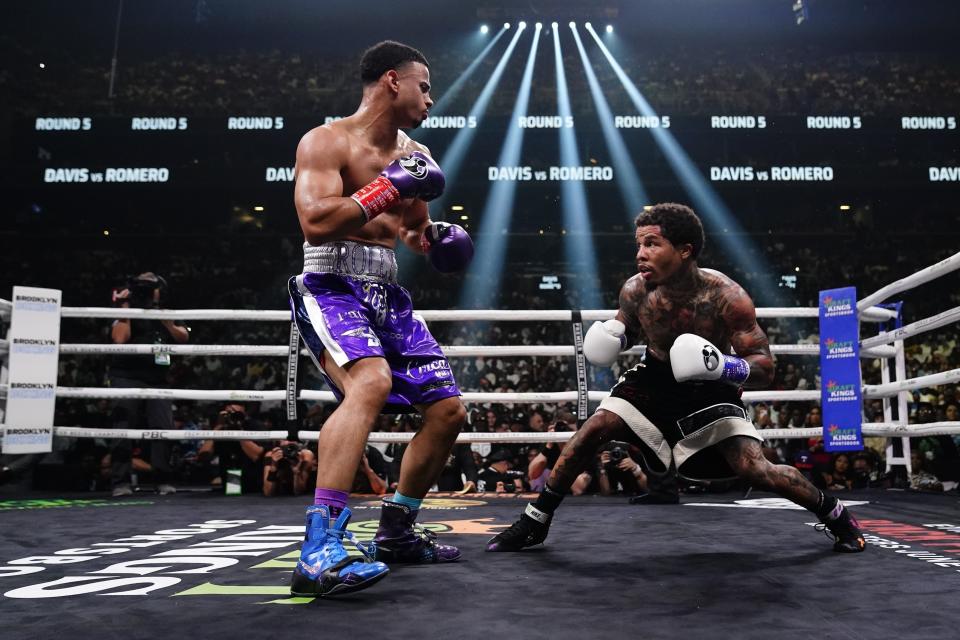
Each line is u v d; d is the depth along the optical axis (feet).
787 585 6.05
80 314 16.28
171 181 57.06
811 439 21.43
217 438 16.21
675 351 7.22
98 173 56.70
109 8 64.23
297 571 5.65
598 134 58.08
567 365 43.01
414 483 7.34
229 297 58.59
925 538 8.75
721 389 7.95
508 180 57.31
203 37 69.82
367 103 7.24
